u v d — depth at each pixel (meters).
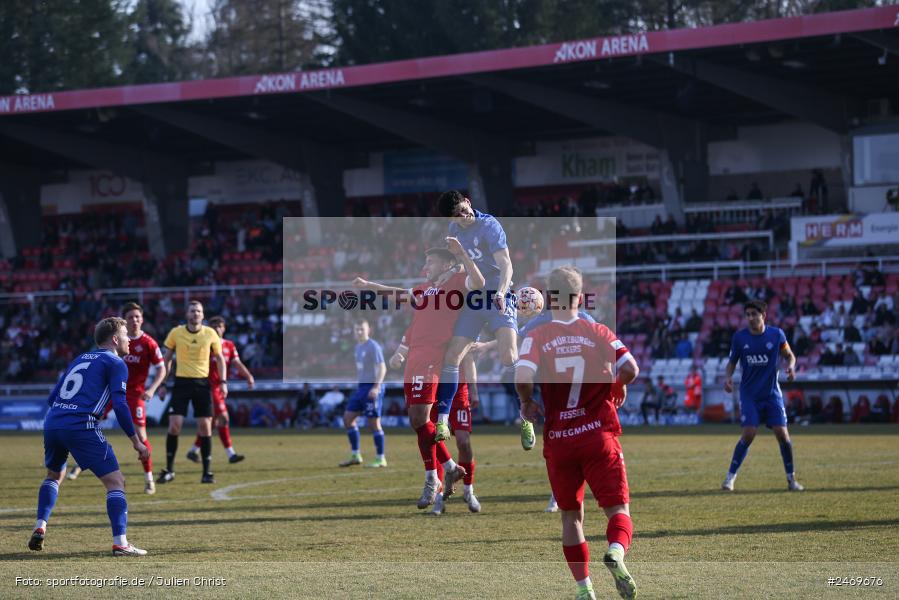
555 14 93.06
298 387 58.09
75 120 70.06
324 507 20.03
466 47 89.81
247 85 61.47
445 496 18.91
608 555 10.76
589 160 73.19
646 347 57.94
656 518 17.47
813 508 18.44
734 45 51.16
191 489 24.02
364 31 94.75
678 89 60.47
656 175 71.75
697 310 59.22
